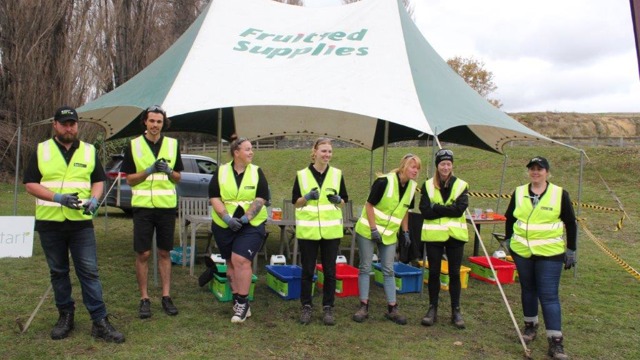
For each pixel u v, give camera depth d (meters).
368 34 6.92
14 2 15.64
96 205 3.79
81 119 7.36
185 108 5.46
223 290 5.14
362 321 4.77
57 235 3.82
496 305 5.52
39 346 3.78
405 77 6.14
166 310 4.66
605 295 6.09
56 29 16.58
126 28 20.39
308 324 4.62
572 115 35.00
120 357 3.66
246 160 4.50
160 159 4.39
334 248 4.65
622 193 15.15
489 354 4.09
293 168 23.42
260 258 7.53
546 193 4.20
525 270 4.32
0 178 16.45
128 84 7.04
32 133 16.38
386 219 4.73
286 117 9.22
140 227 4.42
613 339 4.57
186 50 6.67
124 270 6.28
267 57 6.57
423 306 5.38
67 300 4.00
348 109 5.49
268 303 5.25
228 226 4.50
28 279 5.68
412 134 9.22
